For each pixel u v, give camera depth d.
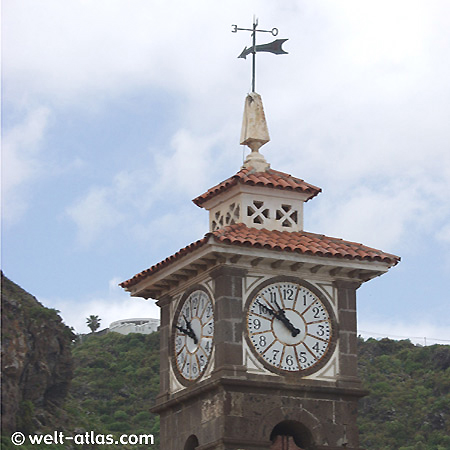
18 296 129.88
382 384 128.25
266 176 36.75
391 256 35.88
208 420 34.44
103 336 159.75
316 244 35.28
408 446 114.06
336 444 34.69
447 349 133.38
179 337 36.53
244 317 34.56
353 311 35.78
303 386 34.56
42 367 123.25
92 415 130.38
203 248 34.28
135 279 37.56
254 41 38.78
